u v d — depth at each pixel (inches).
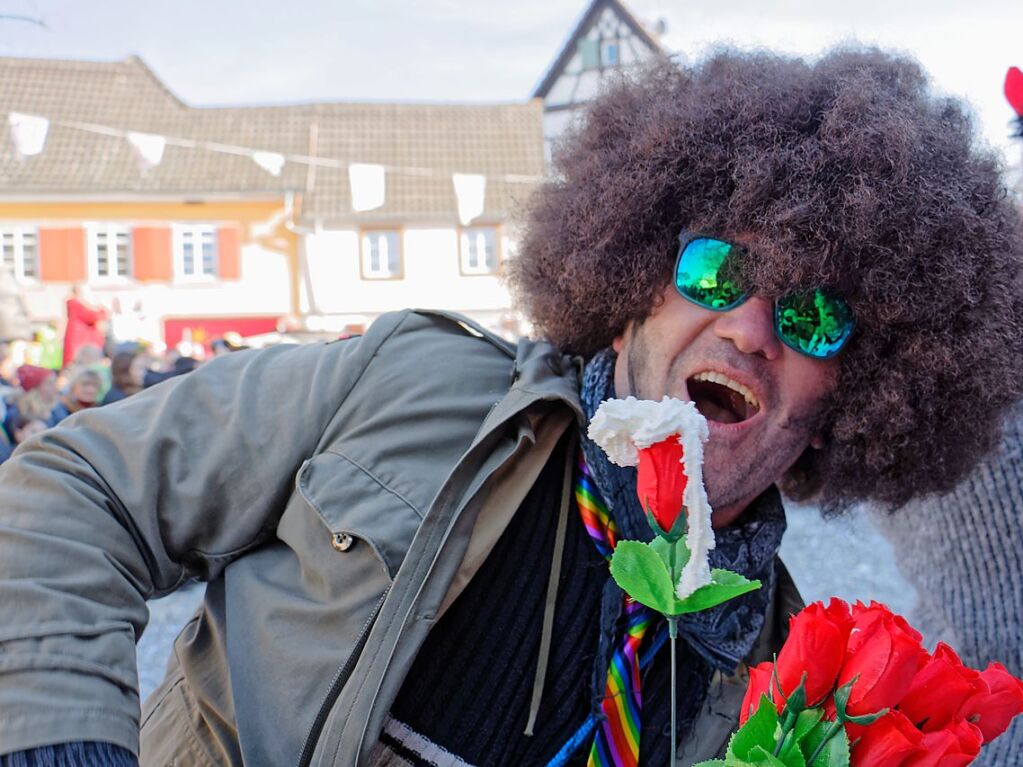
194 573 46.7
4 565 39.4
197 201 725.3
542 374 47.1
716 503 47.8
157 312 728.3
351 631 42.2
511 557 45.2
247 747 42.1
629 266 48.7
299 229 721.6
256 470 45.0
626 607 44.7
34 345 356.2
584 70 751.7
